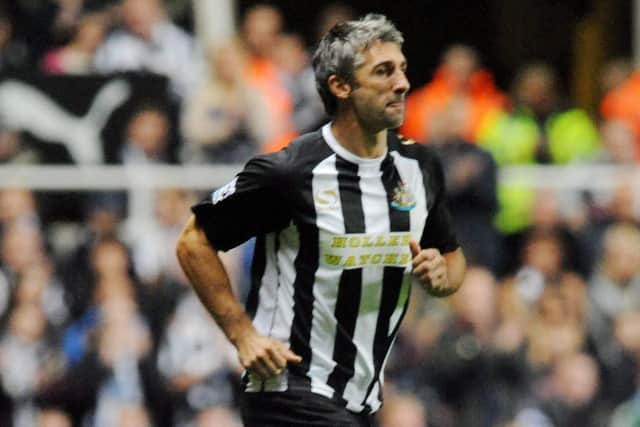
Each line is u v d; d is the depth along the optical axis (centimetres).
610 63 5788
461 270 2341
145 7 4466
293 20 5934
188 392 3909
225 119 4200
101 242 3984
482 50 6075
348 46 2195
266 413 2259
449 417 3934
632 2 6119
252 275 2273
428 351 3972
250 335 2227
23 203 4016
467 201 4181
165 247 4009
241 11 5847
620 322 4131
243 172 2220
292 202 2212
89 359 3894
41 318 3925
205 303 2239
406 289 2269
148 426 3900
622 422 4031
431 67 6038
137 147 4128
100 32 4459
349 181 2223
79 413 3903
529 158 4500
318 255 2220
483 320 3984
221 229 2230
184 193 4069
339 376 2248
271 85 4381
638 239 4209
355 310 2239
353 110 2209
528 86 4566
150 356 3919
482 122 4534
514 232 4272
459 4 6041
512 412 3950
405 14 6016
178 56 4509
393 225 2239
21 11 4444
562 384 4012
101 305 3934
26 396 3888
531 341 4047
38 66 4362
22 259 3953
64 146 4109
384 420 3872
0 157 4094
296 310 2236
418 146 2294
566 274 4191
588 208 4316
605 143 4472
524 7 6094
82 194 4044
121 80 4144
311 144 2228
